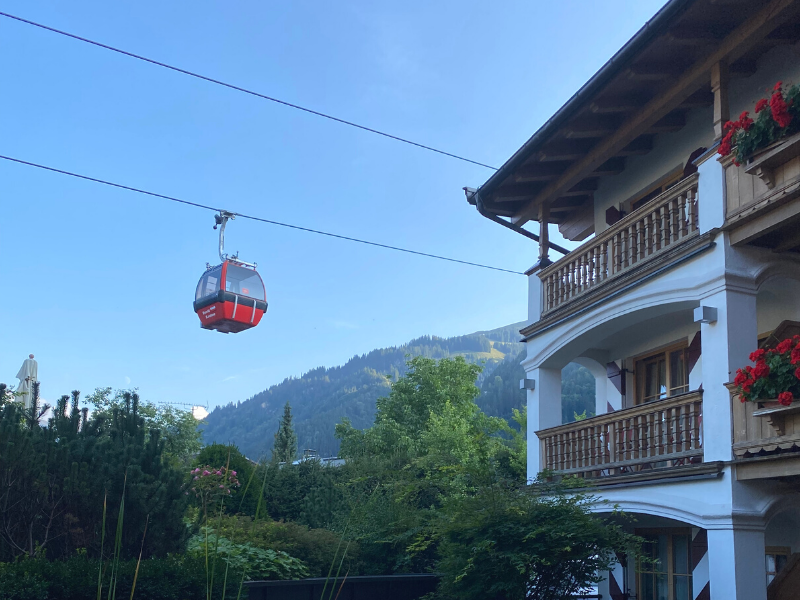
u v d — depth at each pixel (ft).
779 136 25.02
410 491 50.06
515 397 503.61
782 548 31.09
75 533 27.78
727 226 27.96
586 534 28.58
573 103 34.63
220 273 73.56
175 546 29.76
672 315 37.55
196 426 125.90
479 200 44.45
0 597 22.18
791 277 29.48
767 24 28.35
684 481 28.58
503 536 29.30
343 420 142.31
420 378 144.56
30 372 58.65
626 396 42.52
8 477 26.53
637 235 34.27
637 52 31.12
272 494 63.62
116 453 29.22
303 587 35.99
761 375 23.99
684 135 37.68
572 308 37.76
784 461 24.36
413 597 40.24
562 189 42.04
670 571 37.96
